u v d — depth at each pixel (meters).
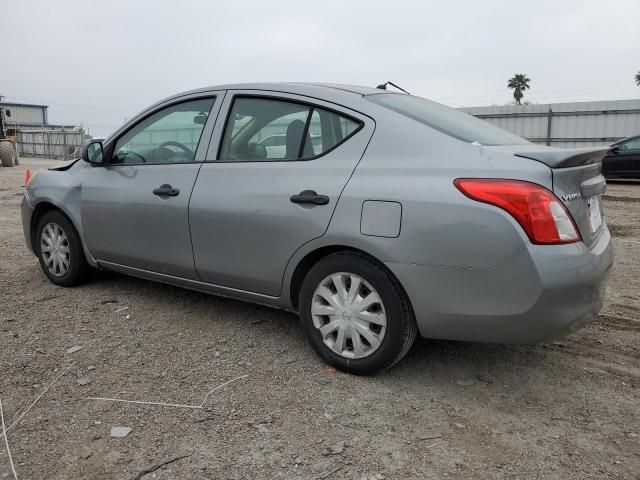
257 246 3.41
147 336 3.76
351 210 3.02
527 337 2.74
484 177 2.73
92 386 3.07
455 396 3.01
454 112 3.73
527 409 2.89
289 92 3.51
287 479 2.32
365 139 3.14
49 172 4.88
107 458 2.45
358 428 2.69
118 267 4.35
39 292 4.66
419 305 2.89
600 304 2.93
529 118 29.14
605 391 3.09
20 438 2.59
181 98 4.03
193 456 2.46
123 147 4.31
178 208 3.76
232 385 3.09
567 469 2.40
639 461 2.45
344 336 3.18
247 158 3.58
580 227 2.81
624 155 14.93
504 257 2.65
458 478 2.34
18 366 3.29
